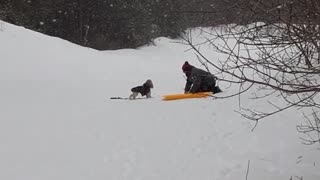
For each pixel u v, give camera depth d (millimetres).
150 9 48312
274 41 3402
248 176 5332
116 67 25266
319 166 5414
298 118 7289
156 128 8117
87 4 48344
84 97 13906
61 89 15516
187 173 5773
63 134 8367
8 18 41594
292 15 3229
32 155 7129
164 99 10820
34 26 45375
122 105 10773
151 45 47562
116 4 48906
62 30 48219
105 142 7590
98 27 49812
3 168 6523
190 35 3613
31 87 15398
